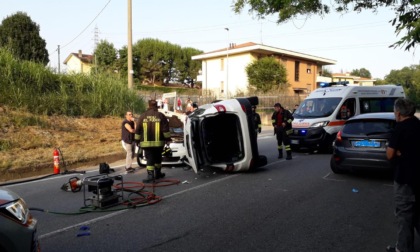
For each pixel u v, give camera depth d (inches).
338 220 219.0
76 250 181.5
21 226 128.8
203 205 255.4
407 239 161.9
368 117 326.6
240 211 239.0
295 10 292.7
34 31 1448.1
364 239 189.3
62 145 521.3
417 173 158.6
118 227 213.8
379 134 310.7
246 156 350.6
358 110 537.6
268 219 221.9
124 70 2018.9
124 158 503.8
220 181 332.5
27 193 306.7
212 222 218.5
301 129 498.3
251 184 316.8
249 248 179.0
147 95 877.8
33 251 133.2
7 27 1419.8
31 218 140.3
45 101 621.6
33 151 473.1
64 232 207.6
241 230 203.9
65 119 625.0
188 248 180.5
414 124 162.6
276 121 456.4
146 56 2357.3
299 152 520.7
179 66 2488.9
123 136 395.5
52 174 390.6
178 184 324.8
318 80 2084.2
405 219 161.8
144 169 415.5
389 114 334.6
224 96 1407.5
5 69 608.7
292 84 1787.6
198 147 353.7
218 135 371.9
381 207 244.5
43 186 332.5
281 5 293.6
